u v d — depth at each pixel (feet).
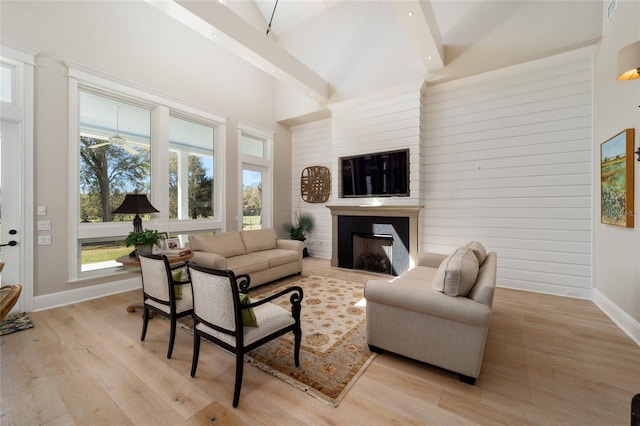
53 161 10.27
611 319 9.27
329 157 19.80
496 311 10.02
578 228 11.49
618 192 8.83
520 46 12.03
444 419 4.94
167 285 7.06
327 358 6.89
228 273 5.24
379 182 15.83
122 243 12.39
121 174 12.46
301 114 19.08
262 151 19.93
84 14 11.00
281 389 5.74
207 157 16.14
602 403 5.33
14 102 9.52
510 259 12.87
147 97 12.92
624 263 8.61
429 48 12.07
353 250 16.47
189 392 5.65
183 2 9.37
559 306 10.49
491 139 13.29
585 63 11.39
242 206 18.06
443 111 14.57
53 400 5.38
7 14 9.22
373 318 7.03
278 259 13.41
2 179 9.34
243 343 5.39
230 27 11.07
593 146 11.08
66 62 10.42
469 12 13.10
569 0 11.10
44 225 10.06
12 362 6.61
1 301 5.36
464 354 5.89
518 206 12.69
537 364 6.64
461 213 14.07
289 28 19.34
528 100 12.46
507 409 5.18
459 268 6.11
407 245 14.65
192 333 8.30
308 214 20.85
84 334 8.11
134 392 5.63
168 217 13.87
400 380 6.06
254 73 18.62
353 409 5.19
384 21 15.61
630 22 8.32
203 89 15.46
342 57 17.01
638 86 7.88
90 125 11.51
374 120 15.87
